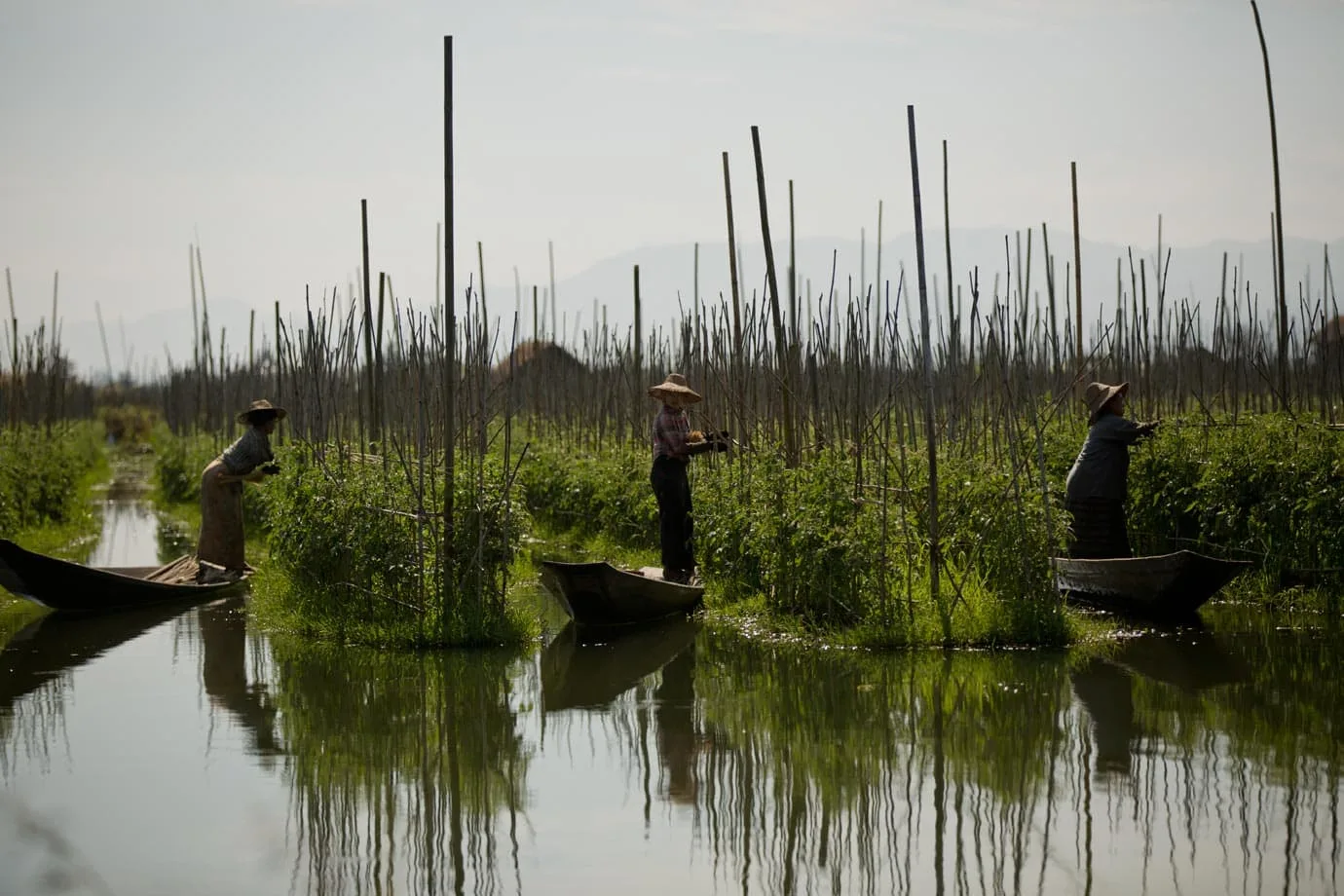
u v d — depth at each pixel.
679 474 14.45
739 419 14.87
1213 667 10.74
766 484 13.13
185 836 7.17
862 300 14.52
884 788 7.86
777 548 12.81
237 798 7.86
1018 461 12.64
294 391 15.93
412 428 14.57
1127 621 12.84
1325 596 13.26
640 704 10.09
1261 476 13.84
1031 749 8.53
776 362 14.35
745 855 6.78
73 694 10.62
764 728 9.27
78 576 14.25
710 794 7.84
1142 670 10.67
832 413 14.32
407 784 8.14
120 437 65.75
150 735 9.30
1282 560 13.59
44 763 8.61
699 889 6.32
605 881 6.45
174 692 10.67
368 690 10.70
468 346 13.29
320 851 6.93
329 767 8.50
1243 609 13.47
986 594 12.28
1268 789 7.58
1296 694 9.75
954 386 14.27
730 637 12.85
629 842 7.02
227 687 10.87
